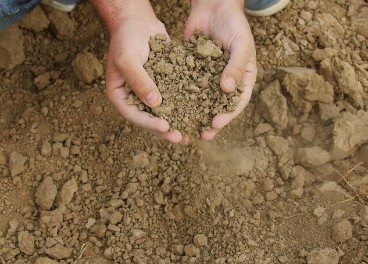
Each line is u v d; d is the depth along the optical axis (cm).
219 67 71
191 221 81
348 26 98
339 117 86
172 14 98
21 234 80
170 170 84
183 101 71
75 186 83
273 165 85
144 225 81
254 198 82
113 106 90
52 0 94
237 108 71
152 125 69
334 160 85
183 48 74
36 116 90
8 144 88
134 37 72
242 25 73
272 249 78
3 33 92
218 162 84
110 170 85
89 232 81
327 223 80
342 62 91
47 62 96
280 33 96
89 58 91
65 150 86
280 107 87
